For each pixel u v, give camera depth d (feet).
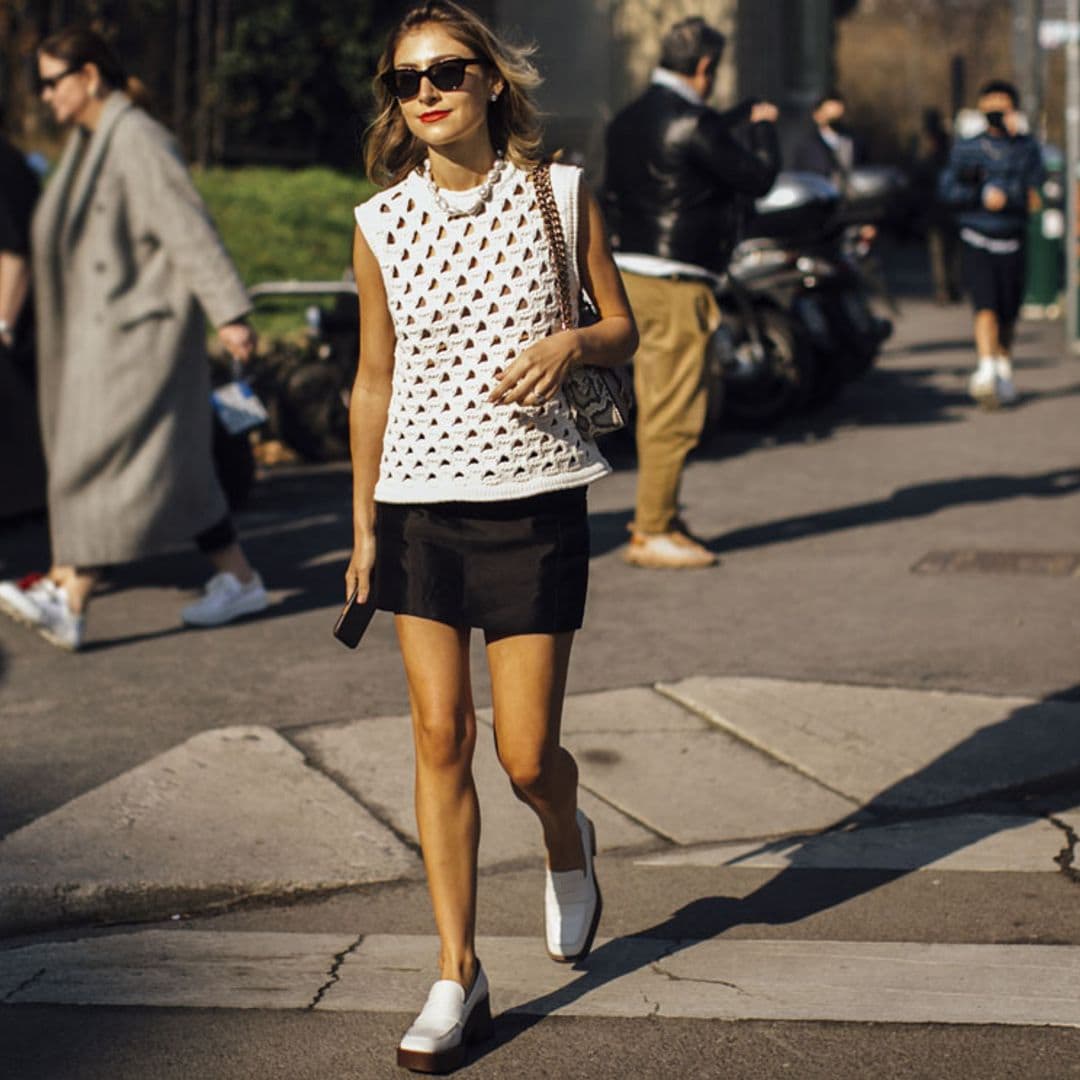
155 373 25.31
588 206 13.92
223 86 68.64
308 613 27.66
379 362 14.25
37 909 17.10
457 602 13.93
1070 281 63.00
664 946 16.06
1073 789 20.20
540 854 18.35
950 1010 14.58
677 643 25.46
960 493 36.50
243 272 50.39
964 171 47.98
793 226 44.75
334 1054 14.08
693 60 29.22
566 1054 13.94
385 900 17.40
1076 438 43.37
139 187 25.02
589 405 13.96
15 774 20.58
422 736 14.03
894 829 18.95
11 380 30.68
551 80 75.25
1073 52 61.93
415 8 13.53
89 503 25.20
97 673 24.59
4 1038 14.48
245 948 16.28
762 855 18.30
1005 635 25.61
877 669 24.00
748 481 38.47
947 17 253.24
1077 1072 13.50
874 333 46.68
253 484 34.17
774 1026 14.37
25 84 59.62
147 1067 13.92
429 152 13.74
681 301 29.35
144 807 19.15
